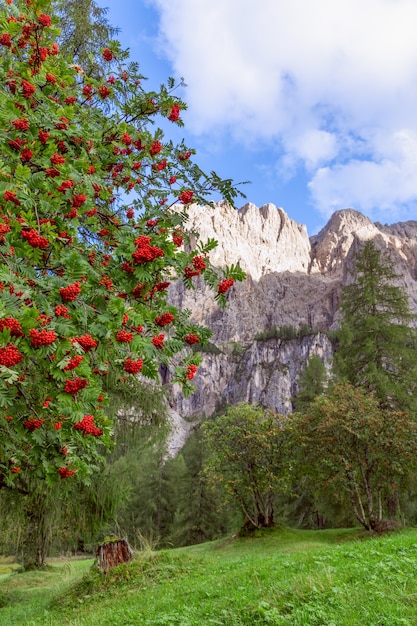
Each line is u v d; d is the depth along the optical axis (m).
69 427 4.00
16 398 4.04
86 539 12.88
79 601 8.91
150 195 5.88
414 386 23.91
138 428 13.28
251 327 179.00
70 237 4.47
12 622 8.70
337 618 4.48
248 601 5.71
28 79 4.82
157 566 9.84
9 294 3.11
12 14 4.99
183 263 4.35
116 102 6.16
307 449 18.12
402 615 4.37
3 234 3.56
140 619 5.94
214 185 5.40
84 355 3.47
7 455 5.12
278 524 20.20
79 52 8.99
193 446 41.59
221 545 19.89
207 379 148.12
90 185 4.41
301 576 6.14
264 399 125.56
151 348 3.75
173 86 5.58
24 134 4.56
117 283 4.12
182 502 40.28
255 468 20.16
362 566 6.32
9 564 35.59
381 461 16.52
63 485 11.05
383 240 191.62
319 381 36.00
